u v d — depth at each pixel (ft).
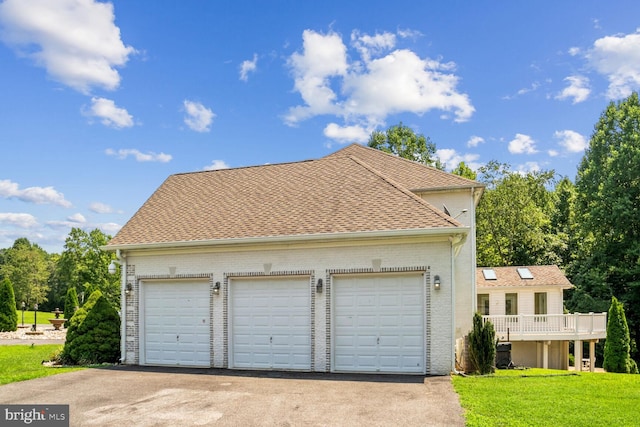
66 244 169.37
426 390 35.32
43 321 172.35
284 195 54.24
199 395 34.83
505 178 132.05
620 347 72.79
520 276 88.89
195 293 50.62
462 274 56.80
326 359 44.62
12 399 34.24
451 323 42.06
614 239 117.80
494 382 38.70
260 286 48.19
